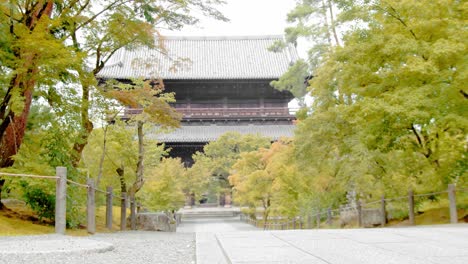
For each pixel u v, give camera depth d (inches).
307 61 1138.7
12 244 292.0
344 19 615.5
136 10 591.2
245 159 1272.1
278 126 2066.9
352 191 883.4
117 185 813.2
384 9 556.1
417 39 549.6
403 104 493.7
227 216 2116.1
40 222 506.0
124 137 762.2
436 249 234.1
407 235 307.4
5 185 520.4
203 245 282.0
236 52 2381.9
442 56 500.4
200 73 2098.9
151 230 695.1
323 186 926.4
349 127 747.4
